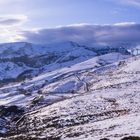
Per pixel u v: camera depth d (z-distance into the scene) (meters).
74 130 73.12
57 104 123.56
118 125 64.56
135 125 60.00
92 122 83.69
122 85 136.00
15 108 150.25
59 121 93.00
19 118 126.00
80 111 100.94
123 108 92.25
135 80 145.62
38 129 91.81
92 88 176.50
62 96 175.50
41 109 125.44
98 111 96.50
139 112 80.12
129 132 54.69
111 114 88.94
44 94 199.50
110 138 52.72
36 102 168.88
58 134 73.25
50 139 68.06
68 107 110.44
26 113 133.12
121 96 111.56
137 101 99.81
